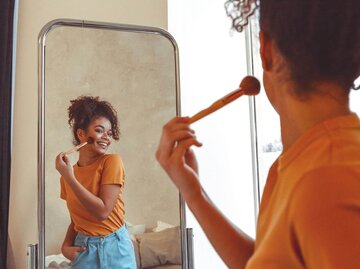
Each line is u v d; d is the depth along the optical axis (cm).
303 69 50
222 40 194
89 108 160
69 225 155
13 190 178
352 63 50
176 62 168
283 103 54
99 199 158
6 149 172
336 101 51
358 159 46
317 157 47
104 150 161
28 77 179
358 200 42
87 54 161
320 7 48
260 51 55
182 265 164
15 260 177
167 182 166
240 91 67
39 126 154
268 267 47
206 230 70
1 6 173
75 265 155
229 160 195
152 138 166
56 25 158
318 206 43
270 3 52
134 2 178
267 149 202
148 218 164
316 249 42
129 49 165
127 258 160
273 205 51
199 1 190
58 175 156
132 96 165
